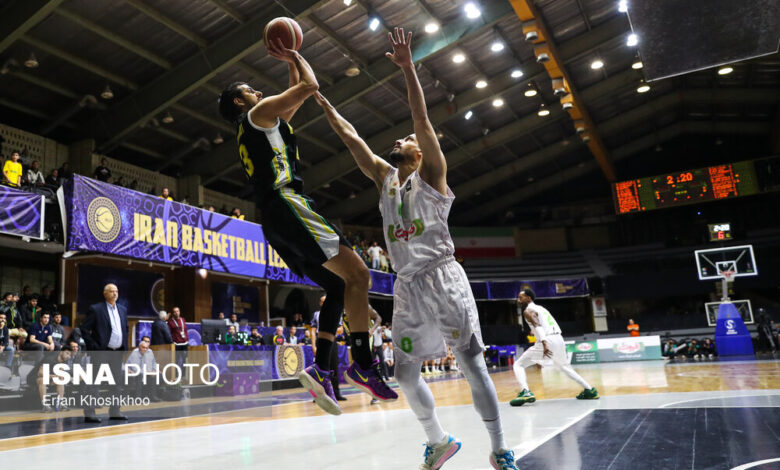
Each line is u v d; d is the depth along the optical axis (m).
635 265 30.33
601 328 28.83
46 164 15.37
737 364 12.88
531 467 2.83
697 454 2.93
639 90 24.06
